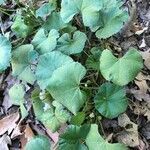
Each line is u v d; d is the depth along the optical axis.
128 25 0.48
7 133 0.45
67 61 0.41
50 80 0.39
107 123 0.42
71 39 0.44
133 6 0.50
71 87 0.39
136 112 0.42
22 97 0.44
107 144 0.37
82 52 0.45
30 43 0.47
